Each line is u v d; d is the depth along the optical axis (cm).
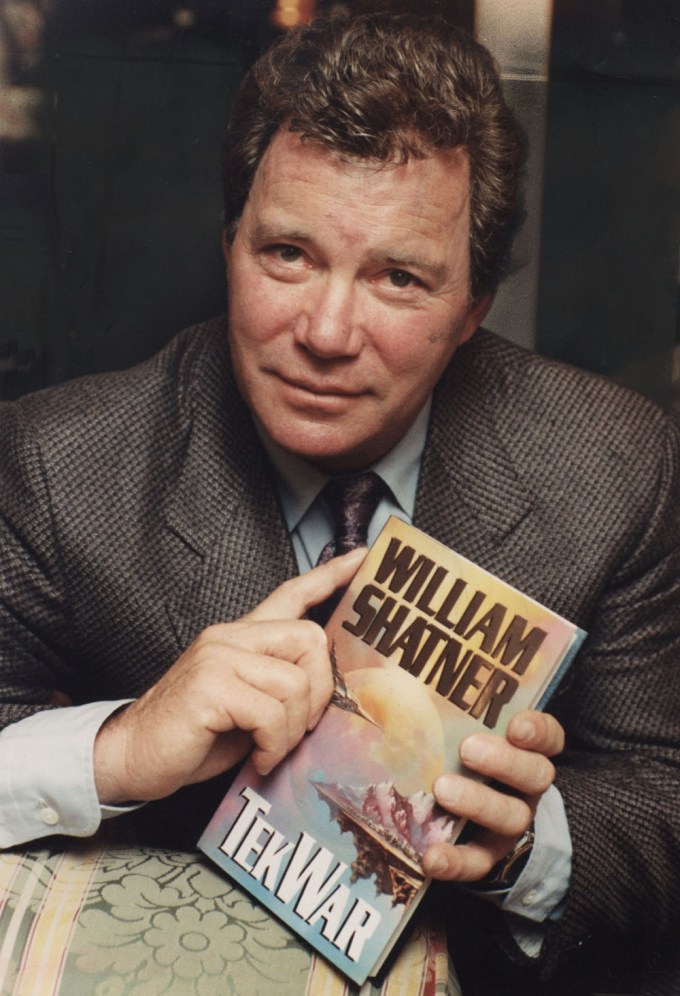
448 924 114
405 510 117
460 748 82
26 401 118
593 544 114
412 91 90
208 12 150
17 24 150
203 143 155
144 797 90
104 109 154
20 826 91
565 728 118
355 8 106
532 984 117
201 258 159
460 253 97
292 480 114
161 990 78
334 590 92
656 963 113
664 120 156
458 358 121
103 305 160
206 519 112
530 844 96
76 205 156
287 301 93
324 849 84
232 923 83
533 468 116
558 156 156
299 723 85
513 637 84
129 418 116
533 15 151
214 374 118
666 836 105
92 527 110
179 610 110
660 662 117
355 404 98
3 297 158
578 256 159
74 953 79
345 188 89
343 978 81
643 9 152
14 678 115
